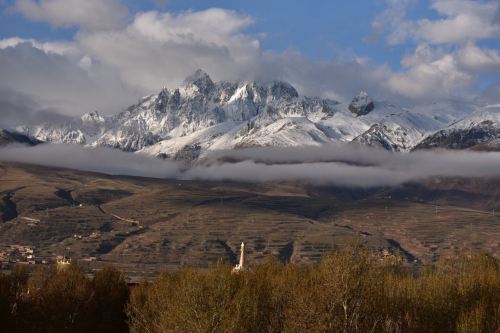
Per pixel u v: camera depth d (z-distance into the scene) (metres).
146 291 164.25
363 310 118.06
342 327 114.62
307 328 114.88
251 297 125.31
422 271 162.50
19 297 157.88
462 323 133.00
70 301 162.12
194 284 116.44
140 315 140.88
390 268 155.25
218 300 114.88
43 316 158.00
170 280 147.62
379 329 121.94
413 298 142.50
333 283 117.12
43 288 165.88
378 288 123.12
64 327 159.88
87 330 164.75
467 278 151.75
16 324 150.38
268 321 133.25
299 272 148.38
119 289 173.00
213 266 141.62
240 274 144.12
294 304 120.50
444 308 141.50
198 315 113.00
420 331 136.38
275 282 143.75
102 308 168.12
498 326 129.50
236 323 114.25
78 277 169.75
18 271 193.50
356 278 118.00
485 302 141.38
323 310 115.44
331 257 120.62
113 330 170.38
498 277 152.00
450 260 168.25
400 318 131.75
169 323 115.31
